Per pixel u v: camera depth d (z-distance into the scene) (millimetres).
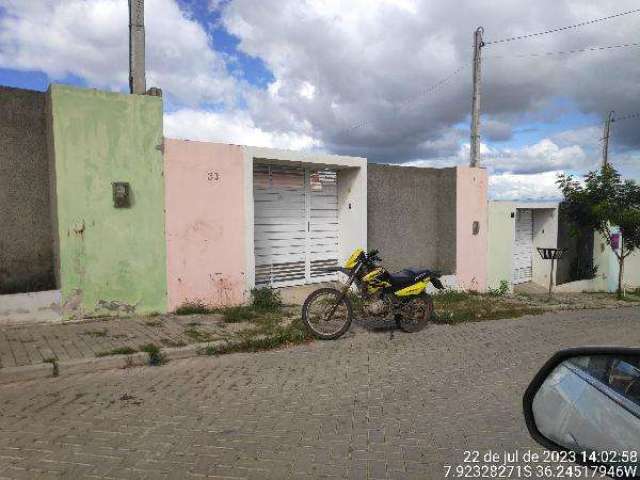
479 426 3973
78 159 6863
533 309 10562
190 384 4984
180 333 6609
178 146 7723
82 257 6980
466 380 5250
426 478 3115
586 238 16969
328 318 6934
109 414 4133
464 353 6426
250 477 3117
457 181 12000
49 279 7176
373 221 10906
